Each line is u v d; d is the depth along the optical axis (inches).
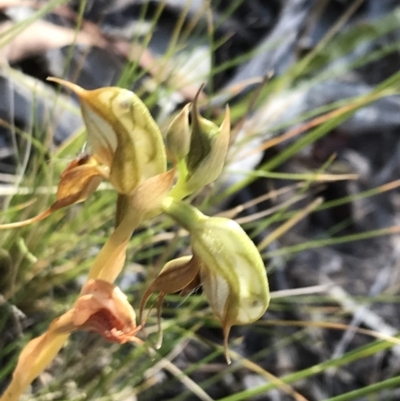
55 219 6.6
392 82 7.3
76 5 9.6
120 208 3.5
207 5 7.8
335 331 9.3
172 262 3.5
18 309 6.4
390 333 9.4
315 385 8.6
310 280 9.7
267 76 6.6
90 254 7.2
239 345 8.5
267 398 8.1
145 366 6.3
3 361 6.3
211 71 8.0
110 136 3.3
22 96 7.7
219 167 3.4
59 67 8.3
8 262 6.3
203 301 7.4
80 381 6.4
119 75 8.8
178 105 8.9
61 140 7.9
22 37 7.8
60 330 3.7
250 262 3.3
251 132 7.9
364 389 5.1
